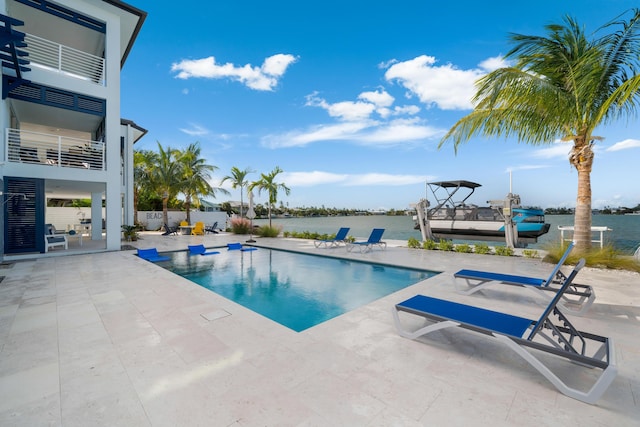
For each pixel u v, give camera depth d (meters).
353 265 8.96
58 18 10.91
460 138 9.15
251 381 2.44
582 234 7.57
